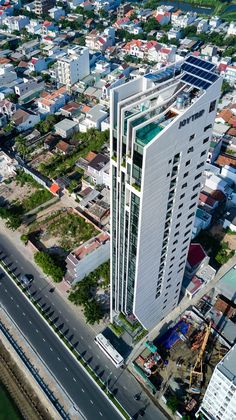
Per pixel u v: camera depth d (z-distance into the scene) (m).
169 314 116.31
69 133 188.38
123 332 111.06
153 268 91.56
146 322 106.62
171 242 91.19
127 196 75.94
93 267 127.44
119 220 82.69
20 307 119.25
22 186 164.00
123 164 72.50
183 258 102.50
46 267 125.31
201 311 116.38
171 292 108.56
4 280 127.31
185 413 94.00
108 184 155.62
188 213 90.50
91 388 100.31
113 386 100.38
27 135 189.75
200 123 73.19
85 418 94.75
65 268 128.75
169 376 101.94
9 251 136.75
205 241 138.12
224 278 123.31
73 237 141.12
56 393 99.38
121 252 88.94
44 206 153.50
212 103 73.25
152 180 70.44
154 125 69.75
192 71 75.88
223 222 145.62
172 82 75.12
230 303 117.56
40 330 113.25
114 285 101.69
